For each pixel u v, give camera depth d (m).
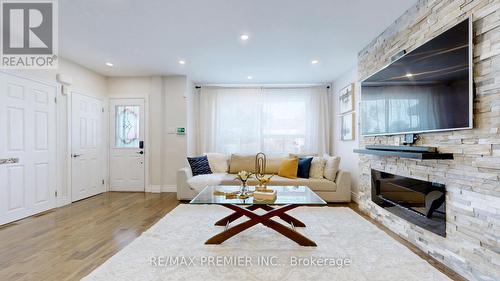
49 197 3.71
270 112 5.55
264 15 2.63
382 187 3.01
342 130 4.78
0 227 2.93
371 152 2.87
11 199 3.12
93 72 4.71
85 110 4.49
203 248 2.32
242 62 4.15
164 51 3.67
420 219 2.32
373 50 3.25
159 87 5.02
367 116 3.22
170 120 5.09
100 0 2.36
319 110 5.47
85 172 4.48
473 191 1.76
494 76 1.61
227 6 2.46
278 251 2.26
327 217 3.29
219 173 4.66
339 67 4.39
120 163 5.12
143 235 2.63
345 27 2.90
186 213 3.45
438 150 2.10
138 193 4.91
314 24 2.82
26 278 1.84
